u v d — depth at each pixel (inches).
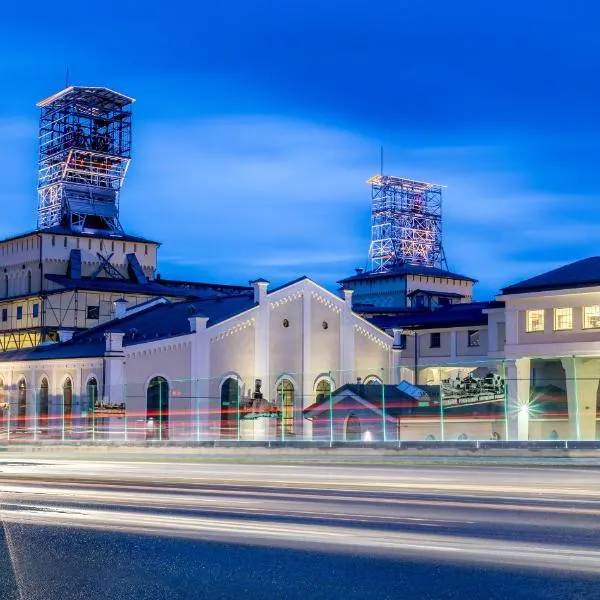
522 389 1811.0
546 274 2507.4
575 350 2294.5
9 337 3521.2
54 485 1058.7
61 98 3821.4
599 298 2273.6
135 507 781.3
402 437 1860.2
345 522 648.4
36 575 486.3
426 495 839.1
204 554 535.2
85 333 2866.6
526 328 2420.0
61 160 3786.9
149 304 3009.4
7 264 3663.9
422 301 4456.2
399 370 2778.1
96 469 1389.0
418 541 556.1
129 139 3902.6
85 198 3789.4
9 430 2556.6
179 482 1068.5
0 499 886.4
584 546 530.0
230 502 803.4
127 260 3690.9
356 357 2709.2
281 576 467.2
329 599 415.5
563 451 1402.6
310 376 2593.5
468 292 4943.4
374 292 4874.5
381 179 5408.5
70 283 3395.7
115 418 2276.1
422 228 5487.2
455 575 454.9
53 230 3523.6
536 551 514.6
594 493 841.5
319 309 2645.2
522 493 845.8
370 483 990.4
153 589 447.8
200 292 3912.4
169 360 2402.8
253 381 2481.5
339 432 1968.5
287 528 624.7
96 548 565.6
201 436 2327.8
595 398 1879.9
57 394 2615.7
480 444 1499.8
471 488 904.9
